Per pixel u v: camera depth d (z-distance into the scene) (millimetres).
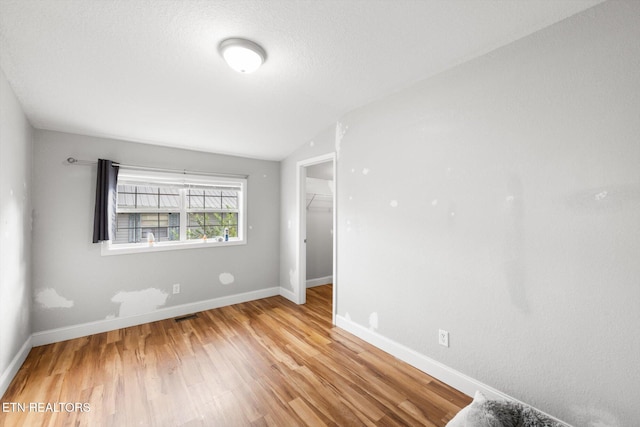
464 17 1520
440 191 2064
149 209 3398
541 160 1578
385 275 2480
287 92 2396
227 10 1486
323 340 2688
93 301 2818
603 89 1375
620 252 1331
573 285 1469
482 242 1827
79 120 2525
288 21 1572
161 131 2879
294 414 1704
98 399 1822
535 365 1602
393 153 2410
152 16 1512
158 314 3182
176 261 3322
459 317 1951
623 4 1317
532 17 1497
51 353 2400
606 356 1369
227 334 2814
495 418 1265
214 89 2285
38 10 1439
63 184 2672
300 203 3768
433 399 1848
